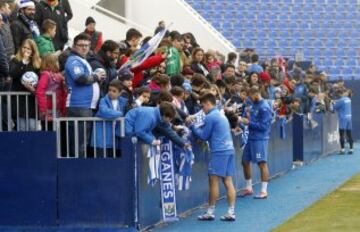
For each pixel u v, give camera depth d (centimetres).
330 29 3509
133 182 1079
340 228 1111
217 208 1339
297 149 2102
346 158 2336
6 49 1176
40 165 1101
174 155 1189
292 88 2245
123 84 1157
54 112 1096
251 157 1481
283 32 3466
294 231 1095
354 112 3083
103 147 1096
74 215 1095
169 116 1123
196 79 1338
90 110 1114
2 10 1197
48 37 1228
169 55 1407
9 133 1105
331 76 3462
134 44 1380
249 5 3484
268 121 1467
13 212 1108
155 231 1111
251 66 1928
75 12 2152
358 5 3600
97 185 1087
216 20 3453
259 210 1316
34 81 1104
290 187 1638
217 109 1238
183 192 1249
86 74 1101
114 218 1084
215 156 1200
